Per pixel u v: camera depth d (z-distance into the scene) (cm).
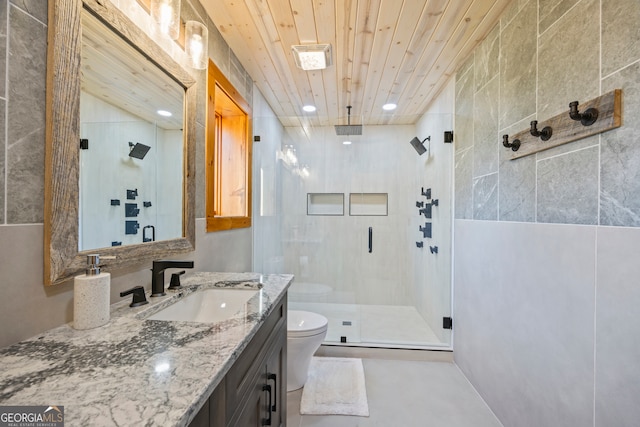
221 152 231
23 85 69
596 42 102
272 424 120
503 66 163
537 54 134
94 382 54
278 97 284
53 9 76
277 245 323
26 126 70
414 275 327
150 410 46
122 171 104
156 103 123
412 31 180
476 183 198
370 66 223
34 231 73
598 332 100
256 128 266
